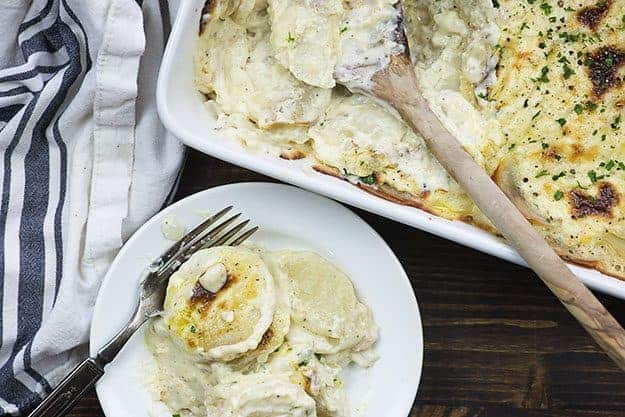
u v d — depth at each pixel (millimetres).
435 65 686
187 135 671
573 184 663
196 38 677
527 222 644
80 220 724
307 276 710
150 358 724
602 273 663
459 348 747
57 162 732
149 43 730
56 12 726
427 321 750
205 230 717
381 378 719
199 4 667
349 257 717
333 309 705
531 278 745
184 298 693
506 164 667
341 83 681
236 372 696
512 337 747
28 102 730
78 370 702
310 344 701
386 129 684
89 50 715
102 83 702
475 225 674
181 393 716
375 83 672
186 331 691
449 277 749
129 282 714
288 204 714
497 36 669
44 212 727
